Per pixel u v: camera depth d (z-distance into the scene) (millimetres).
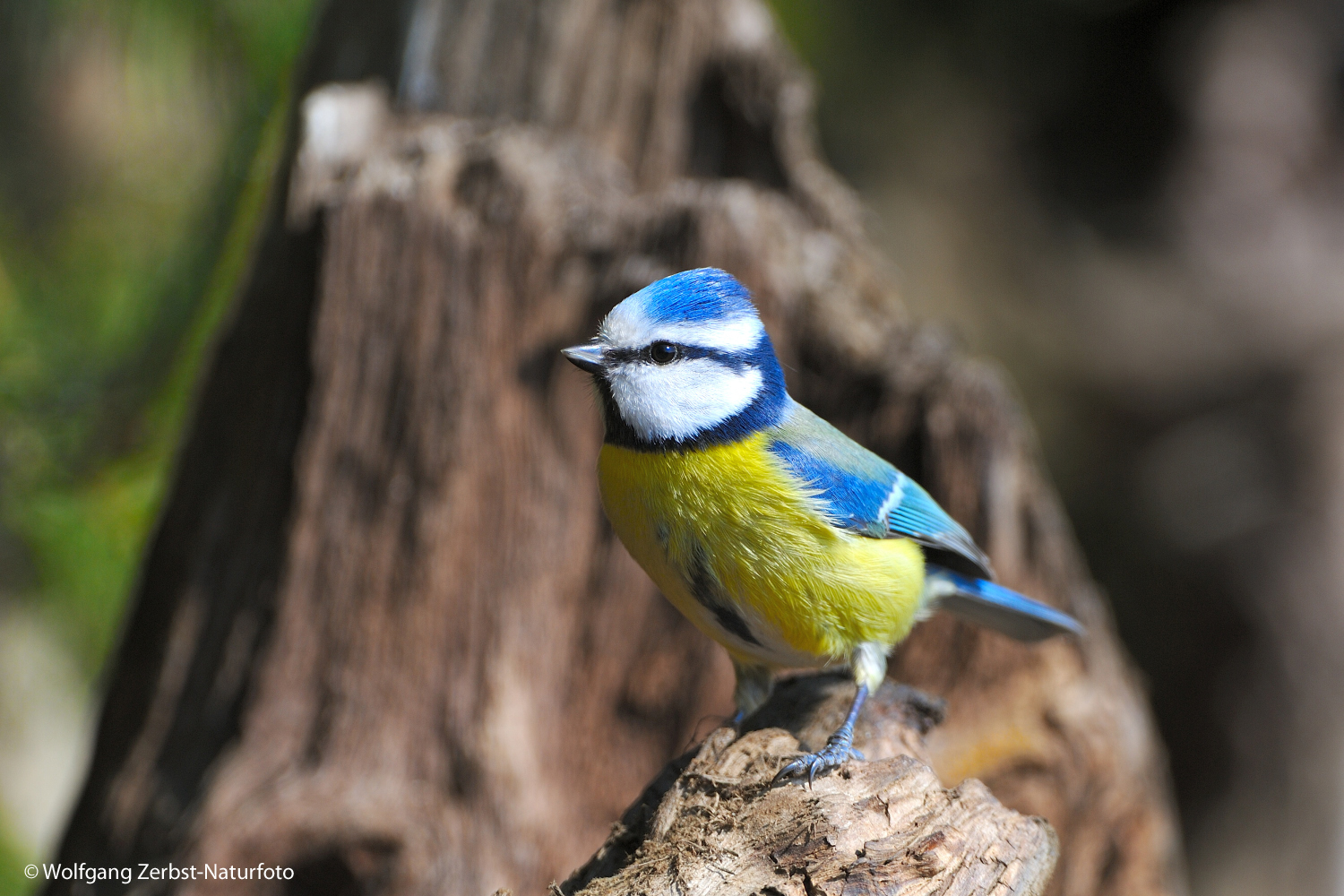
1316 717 18234
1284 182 21016
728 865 4859
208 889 8430
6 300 11398
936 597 8016
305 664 9312
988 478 9953
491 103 11305
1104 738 10000
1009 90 21734
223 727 9383
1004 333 20703
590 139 11555
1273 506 18984
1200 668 19453
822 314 10516
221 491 9820
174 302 11055
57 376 10992
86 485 10953
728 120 11969
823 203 11812
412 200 9461
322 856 8766
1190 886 18844
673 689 9961
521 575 9688
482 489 9555
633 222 10062
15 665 11320
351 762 9102
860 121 20656
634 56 11672
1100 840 10000
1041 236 21531
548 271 9859
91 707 11188
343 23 11469
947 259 20656
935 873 4816
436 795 9156
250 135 11312
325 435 9391
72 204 12023
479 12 11227
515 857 9039
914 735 6953
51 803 12422
